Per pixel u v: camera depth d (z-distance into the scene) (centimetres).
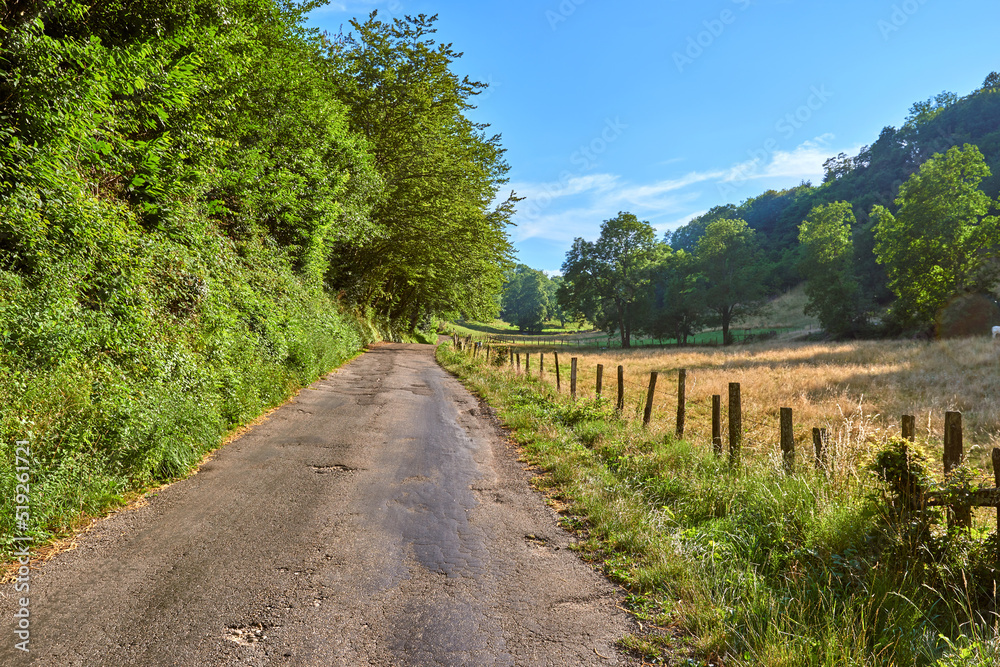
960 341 3219
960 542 368
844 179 13225
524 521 528
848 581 372
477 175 2828
